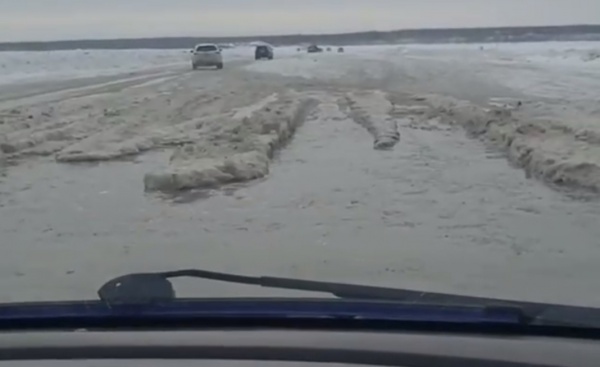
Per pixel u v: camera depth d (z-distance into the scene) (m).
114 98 24.39
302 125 16.27
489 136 13.47
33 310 2.61
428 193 8.78
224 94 25.28
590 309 2.57
